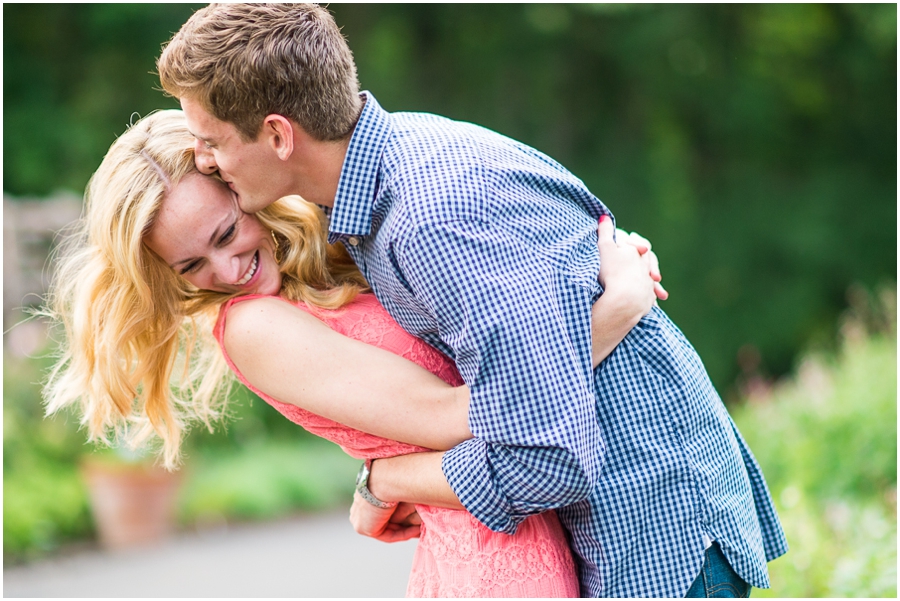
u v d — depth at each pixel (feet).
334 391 8.46
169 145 8.55
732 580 8.29
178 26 48.49
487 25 54.70
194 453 38.96
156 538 30.96
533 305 7.52
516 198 7.98
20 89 46.65
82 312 9.13
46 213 40.16
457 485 7.95
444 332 7.86
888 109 59.31
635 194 56.18
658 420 8.18
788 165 59.47
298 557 29.01
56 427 31.99
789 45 58.65
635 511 8.07
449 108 55.01
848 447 22.11
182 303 9.32
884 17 57.62
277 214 9.12
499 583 8.34
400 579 25.77
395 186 8.00
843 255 57.21
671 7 55.11
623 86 56.49
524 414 7.49
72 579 25.68
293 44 8.02
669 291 55.52
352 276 9.56
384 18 54.44
